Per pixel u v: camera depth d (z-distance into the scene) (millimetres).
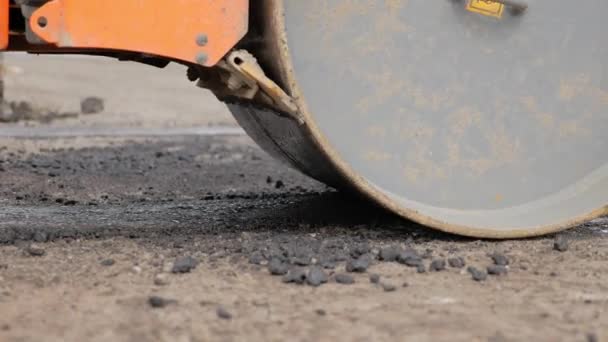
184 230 6957
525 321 4801
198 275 5555
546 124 6844
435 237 6641
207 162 12273
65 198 9047
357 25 6344
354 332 4578
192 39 5902
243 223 7250
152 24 5832
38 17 5637
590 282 5590
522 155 6805
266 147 7758
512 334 4590
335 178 6832
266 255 5969
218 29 5938
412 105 6516
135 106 21188
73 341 4406
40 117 18281
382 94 6434
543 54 6773
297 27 6211
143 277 5500
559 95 6852
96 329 4570
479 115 6676
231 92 6316
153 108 20984
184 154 13062
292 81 5930
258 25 6152
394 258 5961
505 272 5730
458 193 6672
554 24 6770
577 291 5387
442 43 6535
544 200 6855
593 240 6785
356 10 6332
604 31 6879
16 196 9031
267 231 6879
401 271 5727
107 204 8586
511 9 6664
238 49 6094
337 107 6340
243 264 5812
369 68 6391
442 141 6605
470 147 6684
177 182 10336
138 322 4676
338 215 7469
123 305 4941
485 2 6594
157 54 5863
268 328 4617
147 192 9562
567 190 6891
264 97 6141
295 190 9602
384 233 6742
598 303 5148
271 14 5879
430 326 4688
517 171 6805
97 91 23750
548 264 6004
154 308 4898
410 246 6375
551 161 6875
